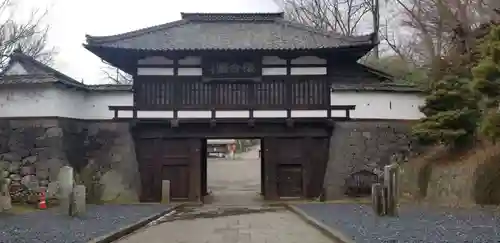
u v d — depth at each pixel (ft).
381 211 60.08
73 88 85.15
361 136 89.10
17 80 79.20
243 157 225.76
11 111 80.89
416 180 84.23
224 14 98.53
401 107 90.12
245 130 88.12
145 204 81.41
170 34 91.61
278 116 86.02
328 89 87.15
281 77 86.63
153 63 86.74
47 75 80.02
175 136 87.76
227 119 85.61
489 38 67.97
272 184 87.92
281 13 99.19
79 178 84.17
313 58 87.40
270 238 46.21
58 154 79.41
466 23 97.50
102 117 89.61
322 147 88.74
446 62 94.22
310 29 93.35
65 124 82.69
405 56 145.69
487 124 62.59
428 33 120.37
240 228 53.83
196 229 53.26
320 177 88.33
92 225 52.54
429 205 74.13
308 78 86.99
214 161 198.49
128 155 88.58
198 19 98.17
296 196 88.12
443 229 47.83
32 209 70.44
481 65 62.90
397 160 88.28
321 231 50.49
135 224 53.47
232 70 85.92
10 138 80.18
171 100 86.17
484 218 56.85
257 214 69.36
